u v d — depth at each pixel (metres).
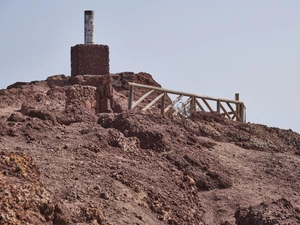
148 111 32.44
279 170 28.14
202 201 24.42
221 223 22.67
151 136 26.92
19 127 25.36
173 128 29.28
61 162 22.73
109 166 23.19
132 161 24.59
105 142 25.09
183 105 33.75
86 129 26.00
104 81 43.06
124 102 41.34
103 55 48.53
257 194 25.31
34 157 22.84
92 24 49.97
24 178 17.77
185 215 22.11
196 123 31.81
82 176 22.00
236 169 27.72
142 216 20.73
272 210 20.77
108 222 19.56
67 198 20.30
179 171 25.27
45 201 17.22
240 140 31.91
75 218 18.53
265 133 33.28
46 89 47.28
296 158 30.53
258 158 29.33
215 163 27.47
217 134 31.62
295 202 24.94
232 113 36.12
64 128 26.39
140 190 22.16
